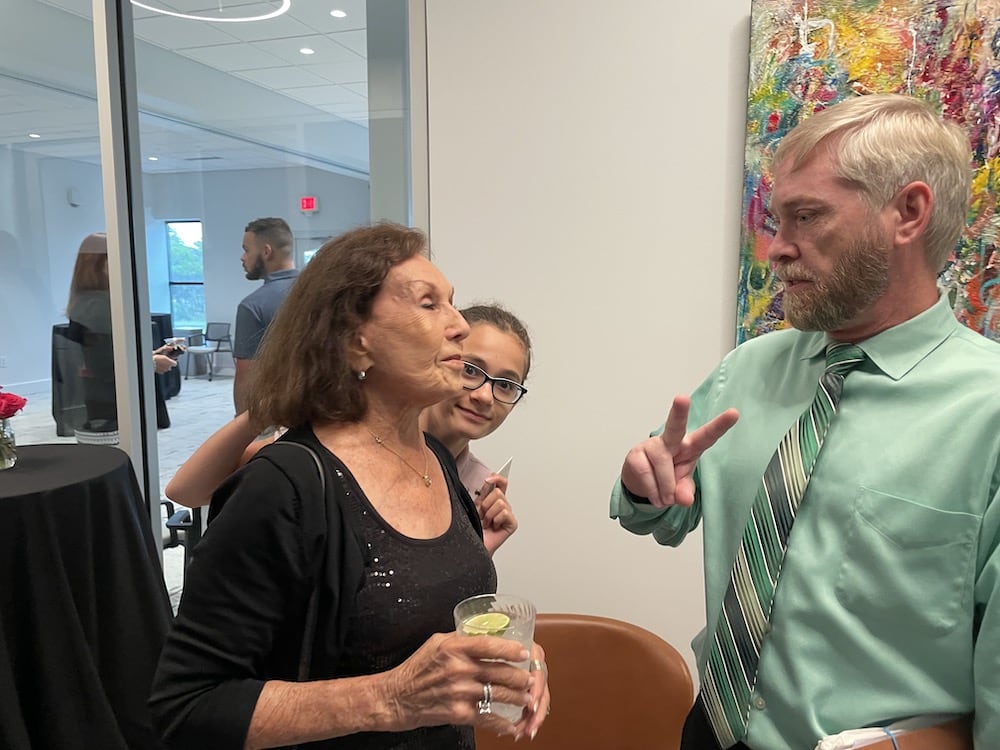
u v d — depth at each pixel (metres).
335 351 0.87
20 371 2.56
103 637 1.87
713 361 1.85
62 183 2.36
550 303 1.94
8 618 1.67
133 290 2.41
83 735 1.73
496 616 0.78
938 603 0.83
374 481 0.86
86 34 2.25
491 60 1.90
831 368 0.97
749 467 1.04
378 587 0.81
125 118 2.33
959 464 0.83
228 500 0.81
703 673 1.09
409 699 0.72
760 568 0.96
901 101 0.89
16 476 1.85
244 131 2.33
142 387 2.48
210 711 0.74
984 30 1.51
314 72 2.21
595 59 1.83
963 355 0.90
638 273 1.87
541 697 0.86
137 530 1.97
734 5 1.73
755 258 1.73
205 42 2.28
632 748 1.59
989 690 0.77
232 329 2.45
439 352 0.87
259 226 2.36
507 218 1.94
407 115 2.12
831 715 0.89
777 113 1.67
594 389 1.94
